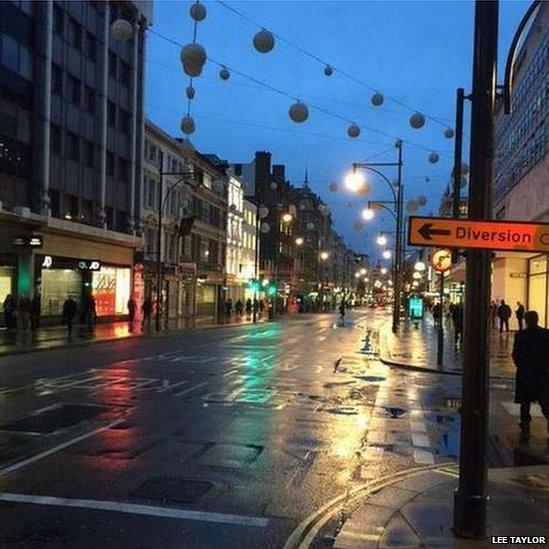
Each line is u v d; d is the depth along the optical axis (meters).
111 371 18.56
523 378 11.48
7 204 34.06
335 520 6.74
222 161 79.50
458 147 16.52
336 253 161.12
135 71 48.09
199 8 11.26
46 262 36.09
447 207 72.50
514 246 5.79
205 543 6.05
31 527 6.34
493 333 40.62
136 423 11.30
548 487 7.63
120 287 46.38
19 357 22.55
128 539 6.10
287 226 108.31
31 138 36.41
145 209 51.19
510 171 42.38
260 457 9.24
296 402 14.00
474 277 5.86
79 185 41.16
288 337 36.88
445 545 5.67
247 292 86.56
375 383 17.81
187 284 62.88
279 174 108.88
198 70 11.00
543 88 31.66
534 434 11.44
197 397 14.25
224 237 75.56
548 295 37.66
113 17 45.38
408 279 113.00
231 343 31.06
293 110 13.27
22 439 9.94
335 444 10.18
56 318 38.62
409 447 10.19
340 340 35.19
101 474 8.18
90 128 42.53
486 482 5.97
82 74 41.38
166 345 29.09
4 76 33.62
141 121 49.03
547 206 30.19
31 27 36.25
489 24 5.86
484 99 5.86
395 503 7.02
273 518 6.78
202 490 7.64
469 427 5.88
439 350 22.50
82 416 11.81
